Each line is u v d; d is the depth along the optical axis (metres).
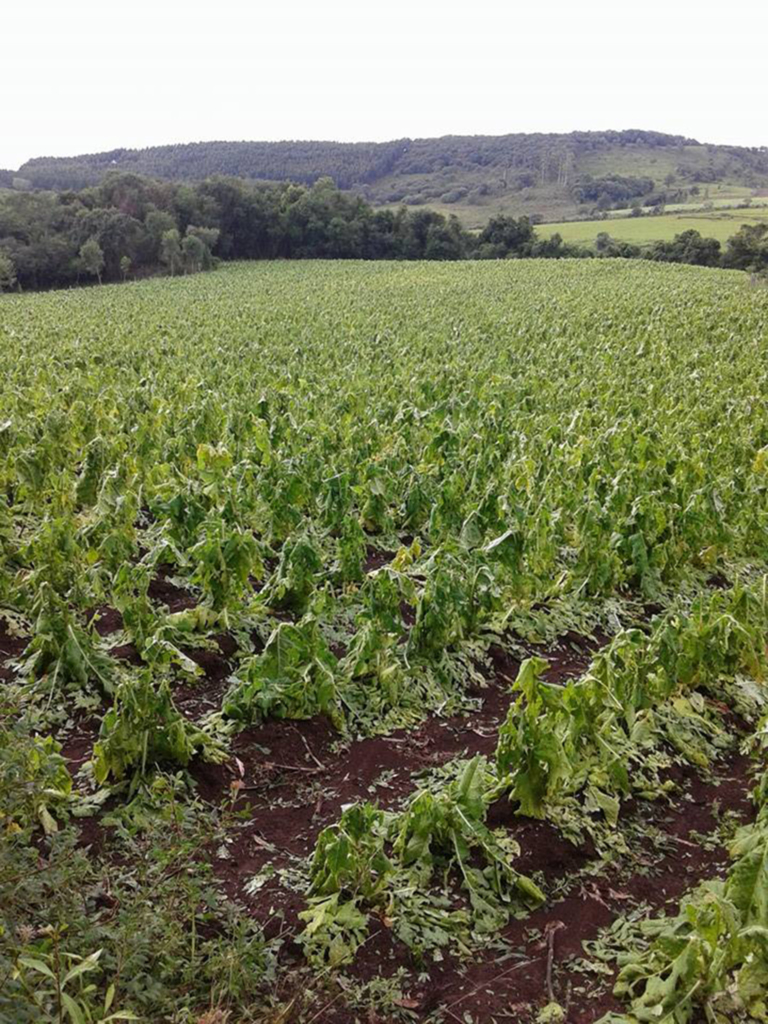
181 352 21.28
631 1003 3.71
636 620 7.86
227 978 3.54
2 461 10.05
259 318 33.59
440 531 8.65
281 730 5.57
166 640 6.05
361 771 5.36
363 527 9.55
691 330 26.33
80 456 10.52
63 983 3.04
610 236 84.12
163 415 12.07
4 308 42.69
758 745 5.84
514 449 11.48
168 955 3.50
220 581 6.59
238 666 6.44
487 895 4.29
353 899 4.12
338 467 10.38
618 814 5.04
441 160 162.88
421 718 5.97
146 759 4.84
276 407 13.95
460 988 3.84
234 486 8.89
